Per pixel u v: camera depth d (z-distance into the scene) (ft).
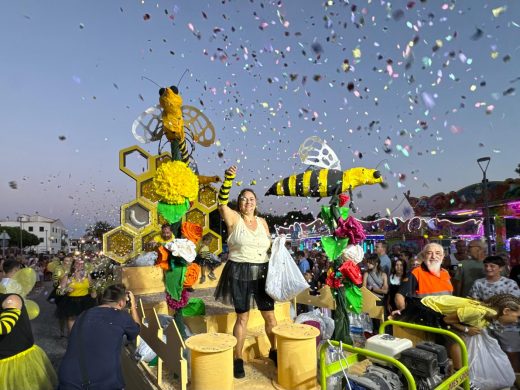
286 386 9.77
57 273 23.53
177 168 12.29
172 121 12.99
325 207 12.78
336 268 12.30
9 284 15.31
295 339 9.64
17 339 12.21
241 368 10.60
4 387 11.69
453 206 54.54
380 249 23.11
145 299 18.06
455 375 8.81
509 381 11.80
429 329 10.22
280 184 12.86
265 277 11.46
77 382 9.29
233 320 13.84
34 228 250.57
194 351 8.98
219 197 11.64
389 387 8.20
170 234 21.83
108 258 24.79
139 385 11.54
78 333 9.94
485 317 12.50
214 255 24.91
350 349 8.38
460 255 23.67
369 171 12.54
